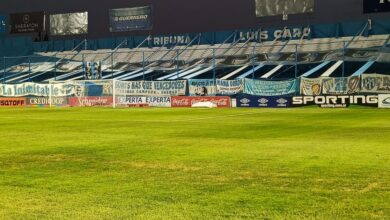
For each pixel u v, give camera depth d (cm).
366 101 3628
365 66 4900
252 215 590
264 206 631
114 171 904
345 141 1410
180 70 5619
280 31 5816
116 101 4438
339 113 3006
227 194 702
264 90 4047
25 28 6962
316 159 1039
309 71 4981
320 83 3831
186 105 4241
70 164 996
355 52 5006
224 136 1590
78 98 4606
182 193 710
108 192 720
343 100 3700
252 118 2598
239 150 1206
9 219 582
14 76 6338
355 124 2109
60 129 1934
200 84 4291
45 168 947
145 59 6222
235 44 5981
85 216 592
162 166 959
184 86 4294
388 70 4703
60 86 4681
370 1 5181
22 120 2550
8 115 3058
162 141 1444
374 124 2103
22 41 7231
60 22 6831
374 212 599
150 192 718
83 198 684
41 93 4778
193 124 2169
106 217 587
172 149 1241
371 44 5206
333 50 4969
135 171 902
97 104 4506
